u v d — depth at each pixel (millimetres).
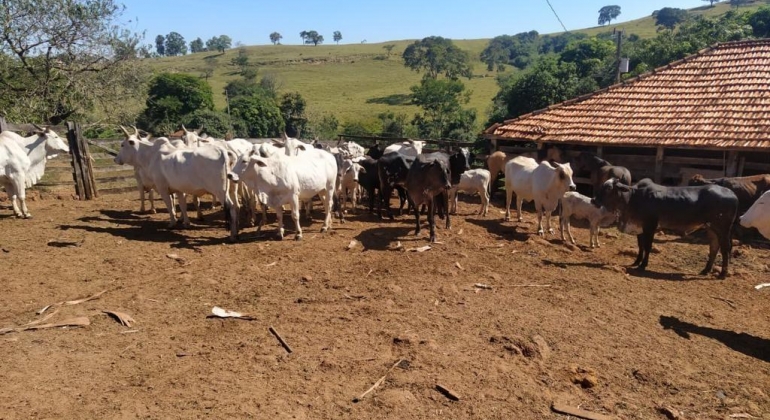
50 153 11820
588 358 5352
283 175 9461
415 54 105188
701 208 8234
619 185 8719
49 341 5230
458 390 4598
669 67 16703
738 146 12102
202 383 4555
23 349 5027
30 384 4410
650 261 9414
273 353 5184
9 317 5770
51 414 3996
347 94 80750
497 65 110000
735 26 31281
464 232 11078
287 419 4070
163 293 6750
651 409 4473
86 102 21078
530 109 30562
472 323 6074
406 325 5949
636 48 34750
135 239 9516
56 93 20188
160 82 44688
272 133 47875
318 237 10188
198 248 9039
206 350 5215
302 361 5035
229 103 48188
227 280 7367
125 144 11836
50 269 7504
